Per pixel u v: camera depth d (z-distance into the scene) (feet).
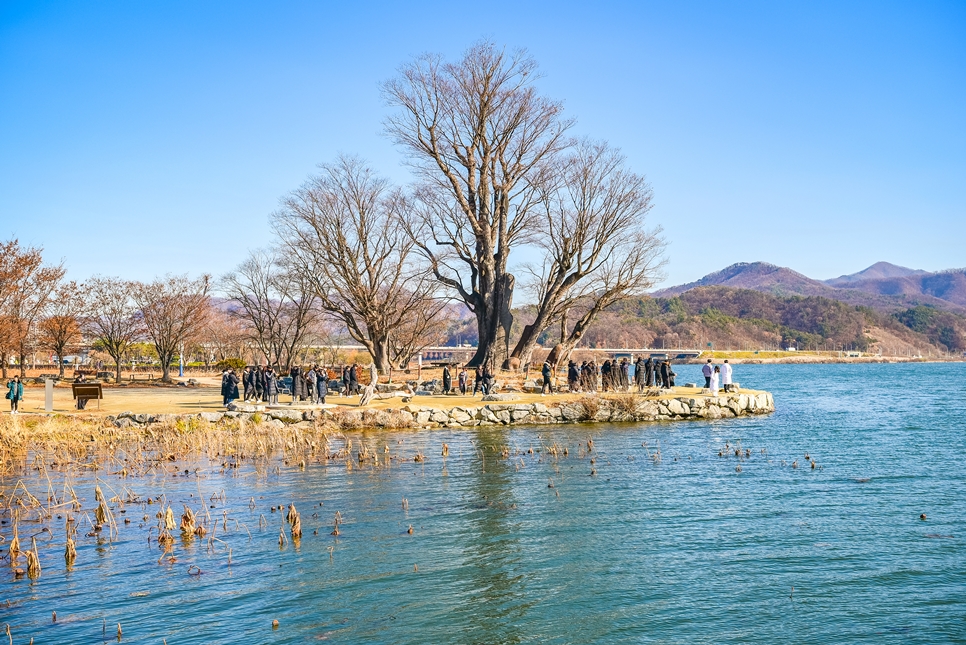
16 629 37.86
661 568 47.32
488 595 43.01
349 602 41.78
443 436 106.93
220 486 70.08
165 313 207.82
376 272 187.01
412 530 54.90
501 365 181.27
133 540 52.24
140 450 86.28
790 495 67.00
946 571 46.24
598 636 37.86
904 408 173.99
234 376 117.70
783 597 42.47
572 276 179.83
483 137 179.32
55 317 212.84
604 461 83.97
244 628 38.34
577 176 175.73
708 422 127.24
